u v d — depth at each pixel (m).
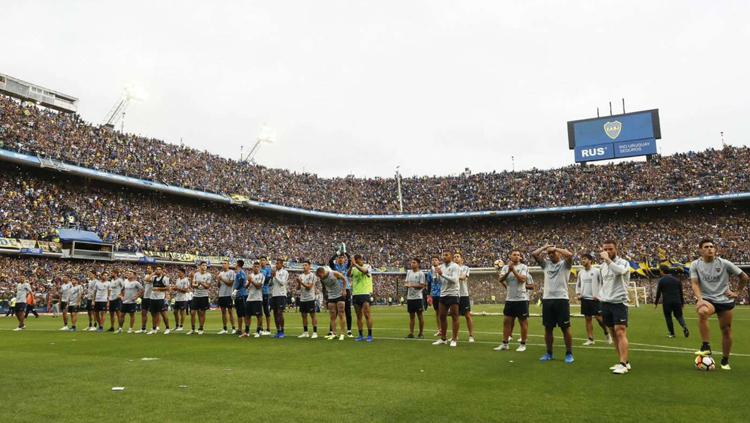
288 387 6.71
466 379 7.27
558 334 15.09
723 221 48.75
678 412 5.25
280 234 54.28
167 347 11.56
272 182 57.12
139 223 41.66
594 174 56.81
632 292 38.06
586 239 52.91
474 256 55.34
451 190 62.03
